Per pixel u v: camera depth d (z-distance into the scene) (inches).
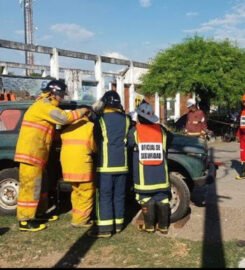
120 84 799.7
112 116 251.1
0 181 286.5
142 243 237.6
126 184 273.3
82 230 260.2
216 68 791.7
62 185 281.9
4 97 459.5
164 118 975.0
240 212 301.9
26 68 571.5
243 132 432.8
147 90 840.3
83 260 214.8
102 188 246.8
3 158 287.1
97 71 707.4
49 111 251.8
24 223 257.3
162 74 822.5
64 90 262.5
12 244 236.8
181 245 234.1
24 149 253.9
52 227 266.5
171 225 270.8
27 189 256.1
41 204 277.6
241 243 237.3
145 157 251.0
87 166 257.8
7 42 510.3
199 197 347.9
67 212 298.5
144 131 253.6
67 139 258.2
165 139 257.9
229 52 814.5
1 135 289.9
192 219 283.9
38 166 256.1
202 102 830.5
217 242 239.5
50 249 229.5
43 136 255.4
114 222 255.3
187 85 778.8
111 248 230.1
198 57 801.6
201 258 215.2
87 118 260.8
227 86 788.6
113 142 248.1
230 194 359.9
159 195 255.1
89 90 690.8
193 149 281.7
